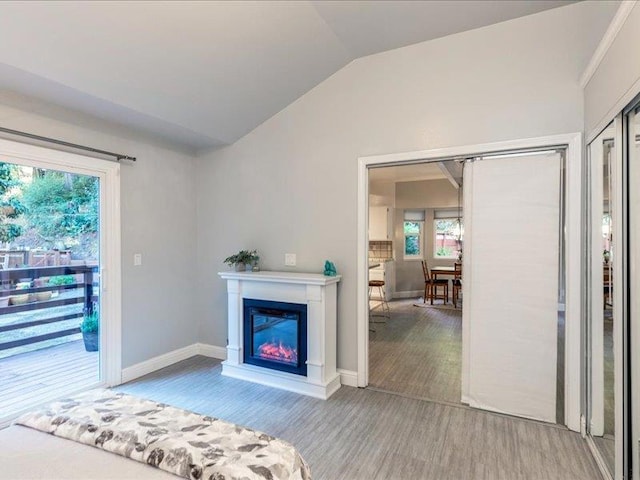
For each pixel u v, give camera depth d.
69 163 2.93
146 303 3.61
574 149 2.51
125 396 1.74
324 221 3.46
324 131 3.45
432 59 2.99
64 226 2.97
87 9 2.04
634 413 1.82
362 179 3.27
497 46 2.76
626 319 1.88
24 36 2.03
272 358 3.45
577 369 2.50
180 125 3.34
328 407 2.90
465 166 2.93
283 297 3.31
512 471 2.10
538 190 2.66
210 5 2.28
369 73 3.23
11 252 2.66
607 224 2.14
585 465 2.15
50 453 1.30
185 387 3.29
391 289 7.73
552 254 2.62
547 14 2.60
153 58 2.51
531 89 2.65
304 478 1.33
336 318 3.37
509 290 2.76
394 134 3.13
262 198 3.79
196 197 4.20
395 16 2.67
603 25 2.37
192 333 4.16
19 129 2.62
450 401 3.00
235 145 3.94
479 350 2.87
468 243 2.91
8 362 2.65
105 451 1.31
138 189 3.52
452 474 2.08
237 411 2.83
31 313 2.78
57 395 2.90
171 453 1.24
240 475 1.15
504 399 2.78
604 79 2.05
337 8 2.57
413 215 8.36
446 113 2.93
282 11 2.51
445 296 7.34
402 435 2.48
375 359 4.01
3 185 2.60
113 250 3.29
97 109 2.92
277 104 3.54
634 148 1.82
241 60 2.81
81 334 3.10
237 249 3.96
